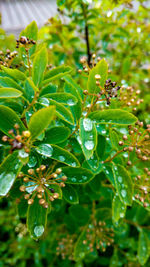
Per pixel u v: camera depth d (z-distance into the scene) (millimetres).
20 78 318
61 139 312
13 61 353
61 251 483
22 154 280
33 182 313
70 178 324
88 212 416
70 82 334
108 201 421
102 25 487
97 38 545
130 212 446
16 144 278
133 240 490
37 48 344
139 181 358
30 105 311
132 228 503
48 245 542
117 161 338
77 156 347
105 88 317
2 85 314
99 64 309
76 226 445
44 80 319
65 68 328
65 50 521
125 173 323
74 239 463
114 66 584
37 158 313
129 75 582
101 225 409
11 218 625
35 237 300
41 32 505
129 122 307
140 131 346
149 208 342
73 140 335
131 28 559
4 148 326
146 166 390
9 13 1053
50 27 482
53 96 316
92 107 326
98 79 307
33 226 303
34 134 288
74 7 457
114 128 345
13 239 644
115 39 571
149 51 599
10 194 332
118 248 502
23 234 591
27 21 939
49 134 312
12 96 290
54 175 302
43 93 323
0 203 645
